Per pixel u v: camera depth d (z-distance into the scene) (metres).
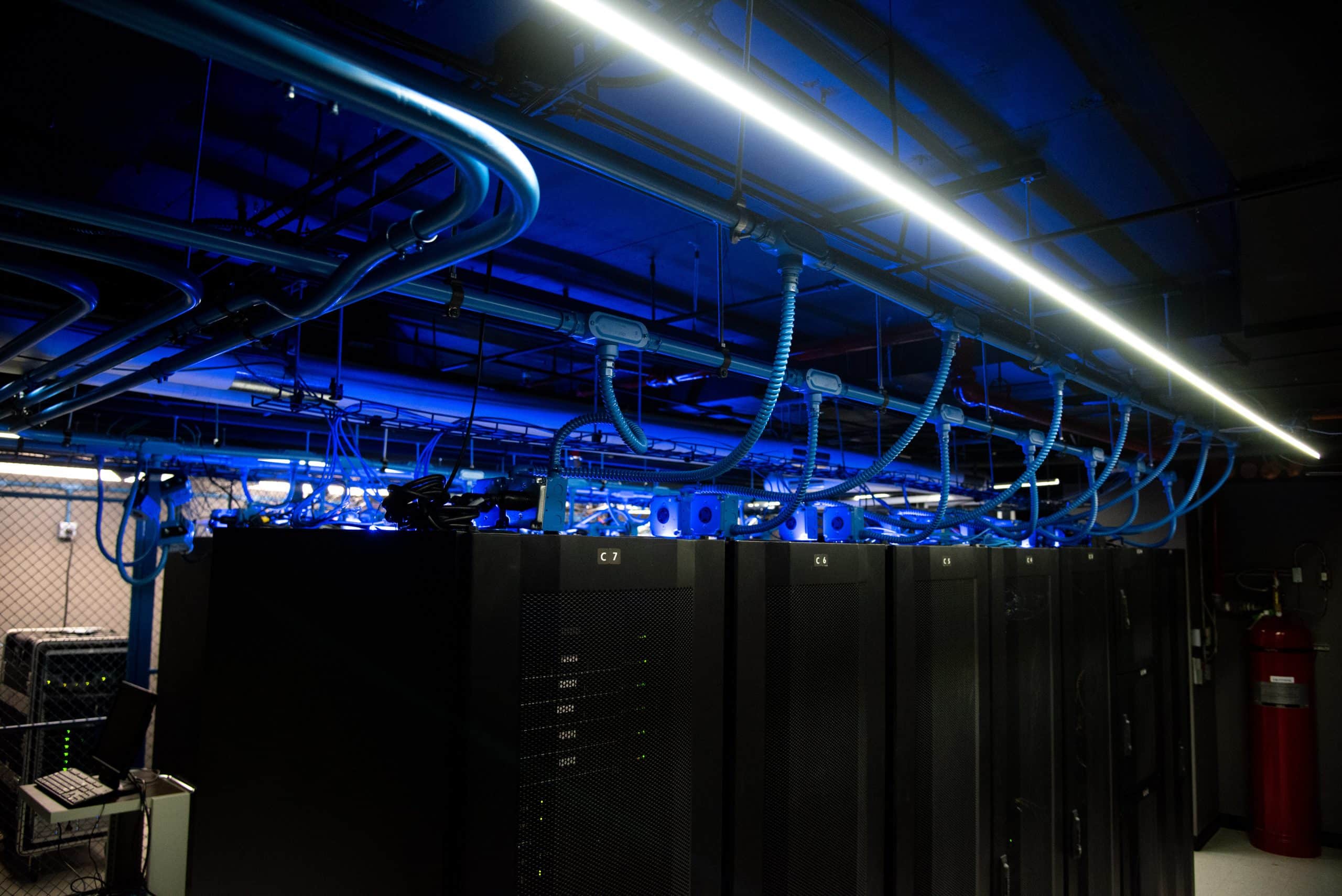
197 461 5.69
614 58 1.68
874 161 1.55
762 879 1.91
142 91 1.80
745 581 1.90
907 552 2.46
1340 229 2.71
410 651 1.46
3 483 6.66
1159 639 4.46
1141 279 3.61
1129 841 3.93
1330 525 7.15
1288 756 6.78
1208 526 7.54
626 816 1.61
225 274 3.25
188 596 3.37
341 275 1.75
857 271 2.18
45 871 5.80
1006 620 2.99
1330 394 5.43
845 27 1.88
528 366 5.04
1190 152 2.42
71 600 6.96
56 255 2.82
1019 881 2.97
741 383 5.31
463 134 1.13
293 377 3.53
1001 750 2.90
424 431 5.63
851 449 7.05
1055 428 3.31
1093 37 1.90
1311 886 6.04
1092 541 4.68
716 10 1.81
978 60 2.01
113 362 2.83
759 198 2.44
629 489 4.98
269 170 2.73
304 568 1.74
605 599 1.61
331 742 1.62
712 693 1.82
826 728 2.13
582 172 2.70
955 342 2.67
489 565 1.40
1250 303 3.47
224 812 1.89
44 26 1.56
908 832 2.40
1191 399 5.28
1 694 6.46
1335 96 2.07
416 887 1.39
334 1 1.61
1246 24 1.82
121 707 3.54
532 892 1.44
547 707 1.49
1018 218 2.94
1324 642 7.09
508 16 1.87
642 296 4.13
